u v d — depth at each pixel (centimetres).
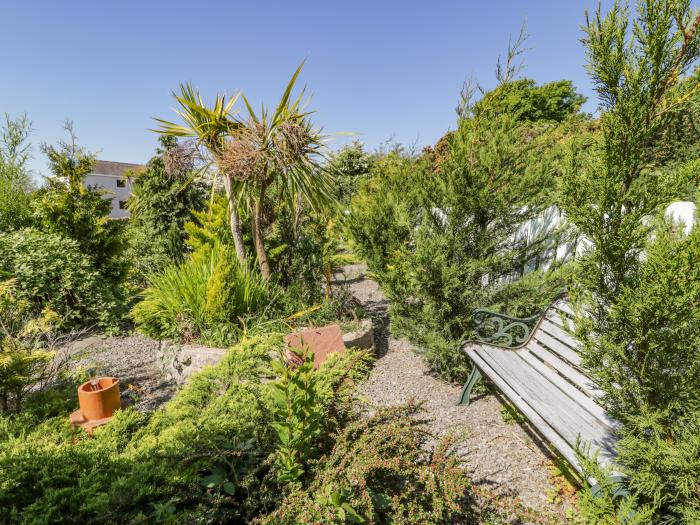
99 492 176
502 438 301
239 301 473
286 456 196
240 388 267
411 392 384
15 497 170
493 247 388
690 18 150
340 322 504
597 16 166
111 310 621
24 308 423
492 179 368
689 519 147
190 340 444
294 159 521
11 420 296
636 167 170
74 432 285
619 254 169
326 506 166
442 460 198
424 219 406
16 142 825
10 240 600
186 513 167
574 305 188
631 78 158
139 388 418
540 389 282
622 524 156
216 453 206
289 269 603
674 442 169
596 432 228
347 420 235
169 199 941
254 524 171
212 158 560
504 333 362
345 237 632
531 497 237
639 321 164
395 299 425
